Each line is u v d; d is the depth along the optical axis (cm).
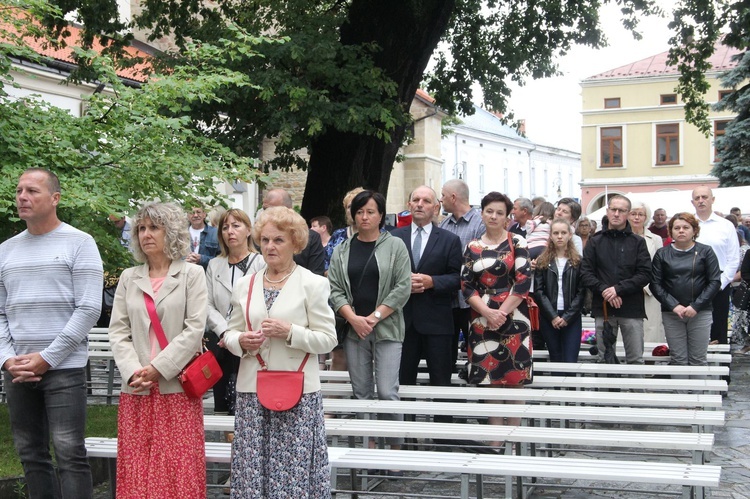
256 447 493
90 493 532
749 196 2188
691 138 5391
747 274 1426
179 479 505
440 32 1545
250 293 511
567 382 758
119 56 1515
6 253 536
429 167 4181
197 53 936
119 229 778
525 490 646
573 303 874
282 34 1457
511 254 722
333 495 597
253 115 1438
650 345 1024
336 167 1581
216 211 962
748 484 659
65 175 732
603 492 661
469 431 589
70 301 528
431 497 576
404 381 755
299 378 491
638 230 1041
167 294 515
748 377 1207
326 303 505
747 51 3484
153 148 790
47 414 527
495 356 727
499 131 6488
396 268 682
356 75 1430
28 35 794
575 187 8175
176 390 511
